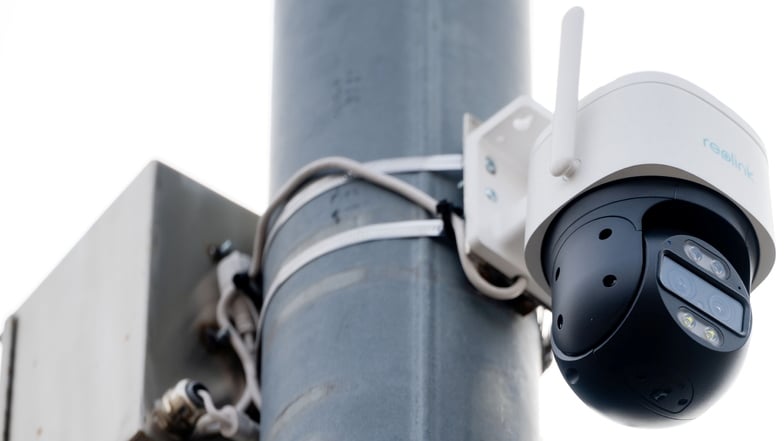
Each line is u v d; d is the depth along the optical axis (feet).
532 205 5.99
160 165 7.08
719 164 5.79
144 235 6.88
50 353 7.23
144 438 6.39
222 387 6.71
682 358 5.41
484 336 6.14
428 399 5.84
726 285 5.57
